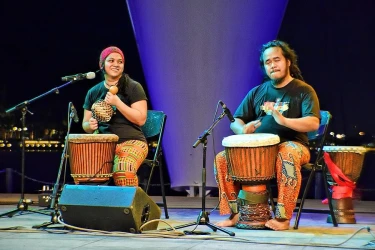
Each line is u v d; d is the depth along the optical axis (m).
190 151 8.95
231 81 8.66
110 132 5.63
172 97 8.80
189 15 8.44
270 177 5.11
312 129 5.18
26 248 3.97
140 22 8.73
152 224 4.90
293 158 5.07
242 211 5.21
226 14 8.41
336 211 5.84
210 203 8.24
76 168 5.16
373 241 4.35
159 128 6.03
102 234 4.63
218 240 4.42
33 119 16.16
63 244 4.15
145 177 9.11
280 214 5.07
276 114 5.15
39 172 12.16
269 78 5.72
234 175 5.13
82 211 4.73
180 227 4.97
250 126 5.35
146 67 8.98
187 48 8.56
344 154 5.81
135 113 5.50
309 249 4.03
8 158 12.22
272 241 4.41
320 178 9.70
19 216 6.20
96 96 5.87
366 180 10.70
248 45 8.55
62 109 16.30
